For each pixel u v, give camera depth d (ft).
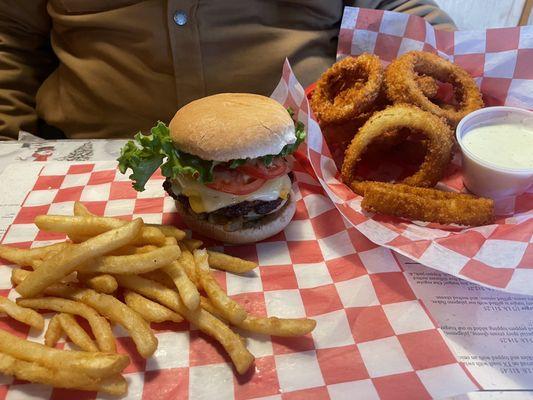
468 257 1.04
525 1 2.62
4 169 1.40
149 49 1.60
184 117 1.11
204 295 1.02
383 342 0.93
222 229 1.13
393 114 1.26
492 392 0.83
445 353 0.89
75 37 1.71
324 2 1.72
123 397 0.84
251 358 0.87
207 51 1.63
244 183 1.10
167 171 1.08
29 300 0.95
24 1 1.76
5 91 1.80
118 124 1.77
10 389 0.85
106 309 0.92
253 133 1.05
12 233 1.19
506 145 1.27
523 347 0.92
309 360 0.91
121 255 1.00
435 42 1.51
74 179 1.37
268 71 1.69
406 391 0.83
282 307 1.02
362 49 1.57
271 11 1.69
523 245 1.03
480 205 1.13
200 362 0.90
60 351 0.83
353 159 1.28
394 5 1.83
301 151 1.41
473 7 2.66
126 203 1.30
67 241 1.12
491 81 1.47
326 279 1.09
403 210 1.16
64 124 1.81
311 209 1.29
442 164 1.26
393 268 1.10
